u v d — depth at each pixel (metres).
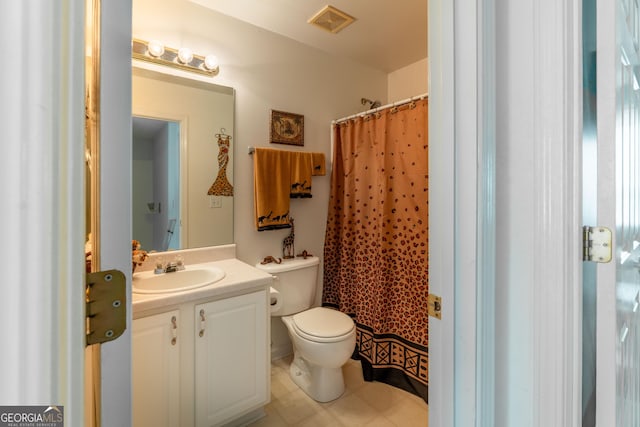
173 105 1.72
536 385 0.73
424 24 1.98
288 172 2.11
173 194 1.73
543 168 0.72
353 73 2.52
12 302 0.26
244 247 1.99
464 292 0.71
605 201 0.73
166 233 1.71
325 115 2.38
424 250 1.83
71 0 0.29
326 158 2.39
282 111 2.13
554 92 0.70
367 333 2.09
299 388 1.88
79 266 0.31
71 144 0.30
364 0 1.74
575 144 0.71
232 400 1.45
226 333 1.43
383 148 2.02
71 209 0.30
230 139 1.91
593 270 0.80
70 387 0.30
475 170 0.69
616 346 0.73
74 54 0.30
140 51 1.60
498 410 0.76
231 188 1.92
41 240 0.27
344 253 2.29
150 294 1.28
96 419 0.35
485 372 0.71
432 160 0.78
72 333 0.30
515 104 0.76
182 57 1.69
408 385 1.88
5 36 0.26
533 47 0.73
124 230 0.37
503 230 0.78
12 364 0.26
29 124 0.26
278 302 1.76
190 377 1.33
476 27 0.68
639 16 1.00
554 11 0.70
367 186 2.17
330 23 1.97
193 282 1.64
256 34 2.00
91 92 0.35
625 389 0.82
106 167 0.36
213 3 1.77
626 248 0.83
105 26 0.36
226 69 1.89
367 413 1.67
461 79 0.70
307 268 2.09
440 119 0.75
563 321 0.70
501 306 0.77
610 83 0.72
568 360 0.71
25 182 0.26
